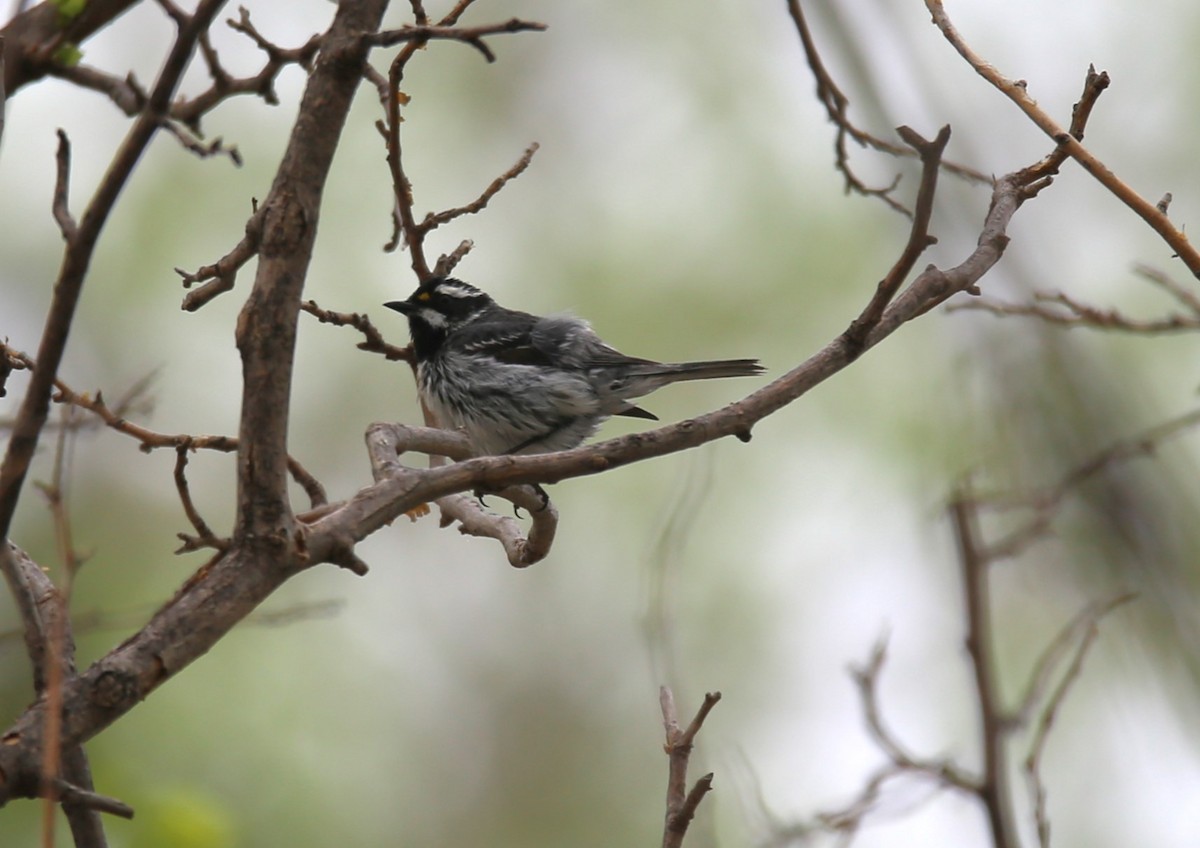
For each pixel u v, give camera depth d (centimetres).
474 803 1590
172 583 1510
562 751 1639
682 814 538
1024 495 920
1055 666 764
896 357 1623
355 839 1458
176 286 1653
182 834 996
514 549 775
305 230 494
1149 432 941
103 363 1596
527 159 854
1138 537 1024
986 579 813
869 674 791
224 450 712
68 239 440
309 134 493
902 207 916
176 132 468
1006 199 655
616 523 1695
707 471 766
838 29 1362
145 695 459
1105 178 643
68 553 452
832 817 755
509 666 1669
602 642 1680
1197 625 986
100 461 1531
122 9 526
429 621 1686
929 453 1496
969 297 1215
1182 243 632
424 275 867
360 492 519
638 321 1730
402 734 1588
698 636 1553
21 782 434
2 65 464
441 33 470
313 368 1709
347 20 496
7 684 1213
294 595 1600
